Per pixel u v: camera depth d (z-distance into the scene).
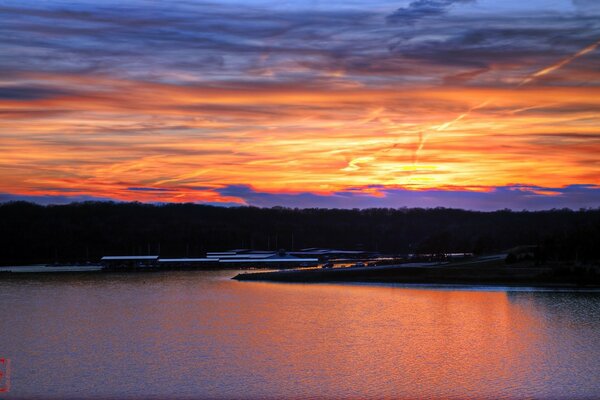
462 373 74.94
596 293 149.88
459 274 180.62
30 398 66.19
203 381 72.06
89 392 68.12
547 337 96.44
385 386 69.88
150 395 66.88
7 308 134.12
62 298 152.38
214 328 105.69
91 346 91.88
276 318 115.81
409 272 188.75
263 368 77.62
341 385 70.12
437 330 102.69
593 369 76.56
